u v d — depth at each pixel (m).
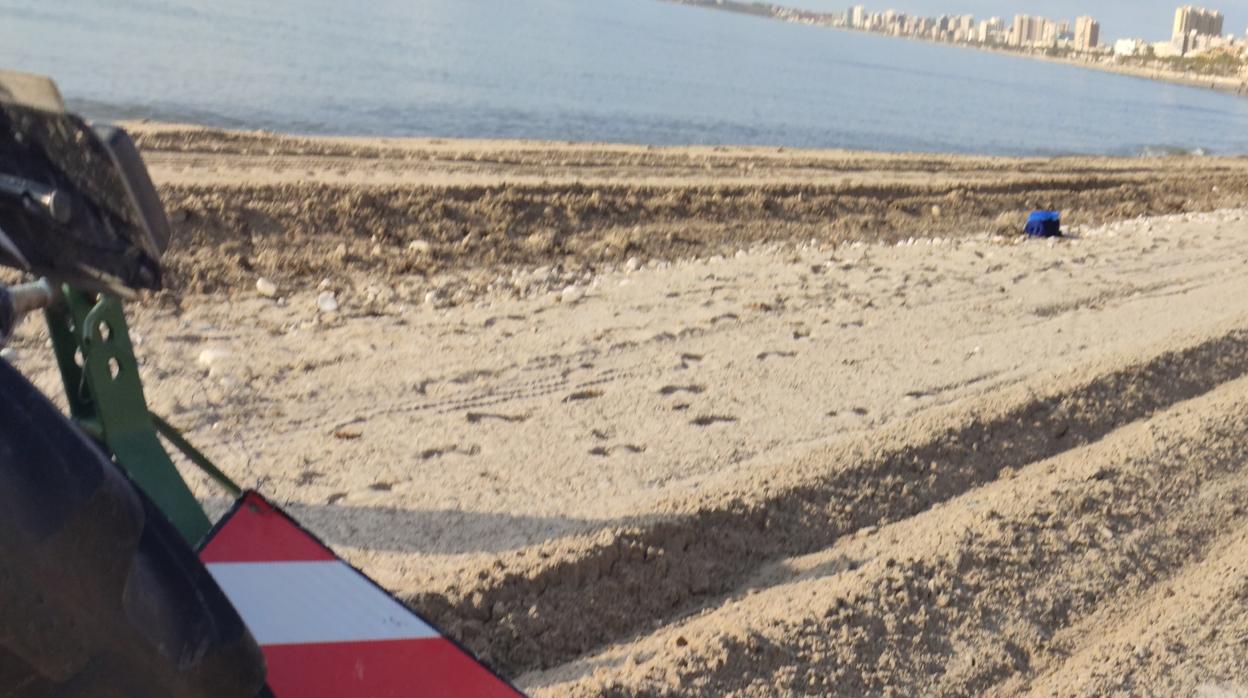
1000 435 6.01
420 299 7.64
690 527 4.67
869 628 4.21
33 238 2.06
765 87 40.25
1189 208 16.67
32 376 5.33
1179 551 5.20
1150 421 6.48
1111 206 15.65
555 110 24.08
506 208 9.66
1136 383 6.93
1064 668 4.25
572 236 9.66
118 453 2.78
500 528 4.57
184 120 15.19
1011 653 4.30
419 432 5.46
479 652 3.82
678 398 6.27
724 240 10.49
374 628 2.78
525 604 4.05
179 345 6.17
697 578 4.50
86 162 1.93
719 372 6.73
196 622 1.77
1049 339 7.95
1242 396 6.86
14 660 1.46
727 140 23.86
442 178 10.76
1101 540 5.09
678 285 8.68
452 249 8.73
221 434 5.17
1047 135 38.19
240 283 7.31
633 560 4.44
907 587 4.47
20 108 1.87
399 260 8.30
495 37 43.62
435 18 49.53
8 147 1.95
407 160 11.96
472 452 5.30
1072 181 16.59
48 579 1.46
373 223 8.75
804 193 12.53
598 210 10.29
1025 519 5.11
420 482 4.93
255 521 3.00
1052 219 12.66
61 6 25.52
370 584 2.89
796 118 30.89
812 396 6.46
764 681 3.85
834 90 44.41
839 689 3.92
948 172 17.03
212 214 7.98
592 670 3.84
